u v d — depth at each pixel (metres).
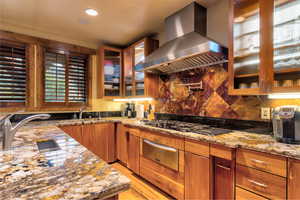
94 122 2.86
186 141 1.72
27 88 2.75
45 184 0.65
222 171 1.47
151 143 2.19
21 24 2.60
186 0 2.00
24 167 0.82
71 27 2.70
